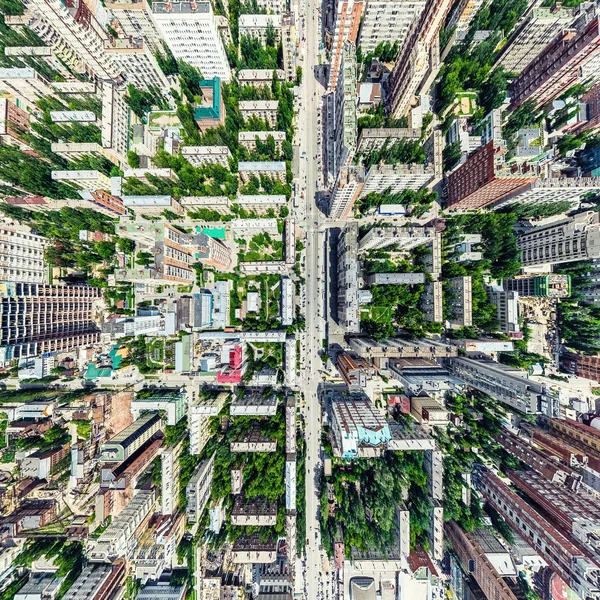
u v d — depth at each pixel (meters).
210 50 96.88
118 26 101.44
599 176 99.88
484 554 92.94
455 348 99.94
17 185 103.50
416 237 99.75
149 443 107.19
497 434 105.75
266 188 111.56
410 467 103.62
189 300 108.75
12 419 102.94
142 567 97.19
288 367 109.00
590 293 102.75
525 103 104.56
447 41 104.12
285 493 103.88
